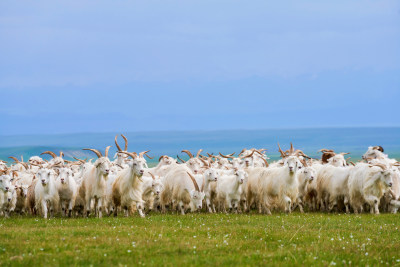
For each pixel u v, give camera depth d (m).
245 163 28.62
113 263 11.66
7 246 13.32
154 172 27.25
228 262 11.87
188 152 28.38
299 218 20.39
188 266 11.41
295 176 22.83
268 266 11.57
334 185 24.45
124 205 21.92
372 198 23.02
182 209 24.00
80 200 23.00
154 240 14.20
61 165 22.48
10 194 21.88
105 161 21.11
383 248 13.71
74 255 12.33
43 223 18.52
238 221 19.28
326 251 13.17
